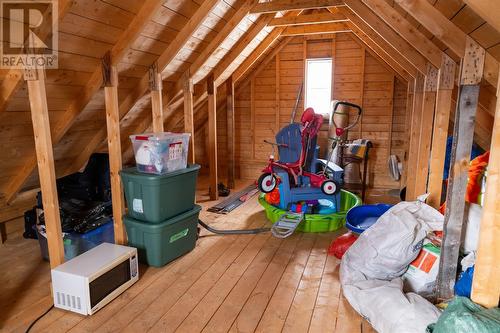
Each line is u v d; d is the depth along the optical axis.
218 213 3.91
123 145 4.00
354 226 2.77
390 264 2.05
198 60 3.48
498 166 1.45
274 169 3.70
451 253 1.90
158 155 2.47
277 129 5.52
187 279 2.44
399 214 2.14
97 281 2.04
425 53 2.38
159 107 3.03
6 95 2.05
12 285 2.38
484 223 1.51
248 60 4.62
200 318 2.00
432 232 2.16
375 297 1.89
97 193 3.05
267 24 3.95
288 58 5.27
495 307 1.54
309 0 3.14
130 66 2.78
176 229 2.68
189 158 3.73
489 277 1.53
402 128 4.96
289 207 3.49
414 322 1.65
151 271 2.55
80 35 2.12
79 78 2.45
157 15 2.46
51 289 2.20
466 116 1.73
